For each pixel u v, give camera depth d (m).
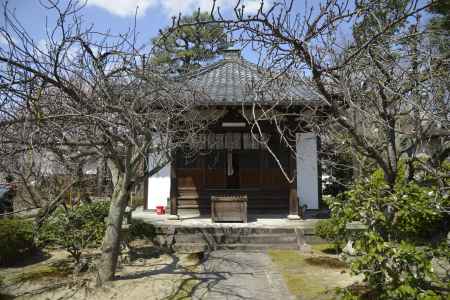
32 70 3.97
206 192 11.34
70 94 4.33
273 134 11.08
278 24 2.82
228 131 11.34
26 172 6.18
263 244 8.30
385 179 4.20
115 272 6.30
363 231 4.23
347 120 3.65
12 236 6.96
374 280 3.96
